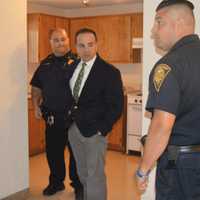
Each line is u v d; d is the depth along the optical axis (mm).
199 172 1650
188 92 1586
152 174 2684
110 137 5789
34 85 3713
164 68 1576
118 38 5844
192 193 1657
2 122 3328
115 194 3742
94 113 2873
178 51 1620
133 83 6207
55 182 3754
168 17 1656
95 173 2883
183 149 1645
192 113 1620
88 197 2910
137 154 5516
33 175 4387
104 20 5945
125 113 5602
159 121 1557
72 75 3066
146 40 2766
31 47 5707
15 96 3445
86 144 2891
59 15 6680
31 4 6094
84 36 2857
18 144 3510
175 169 1654
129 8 6141
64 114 3434
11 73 3385
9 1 3307
